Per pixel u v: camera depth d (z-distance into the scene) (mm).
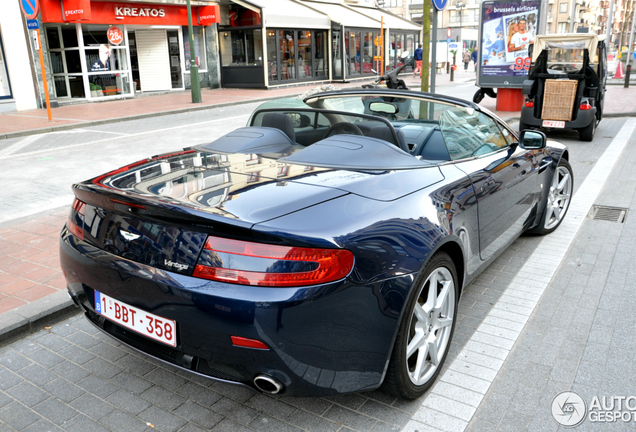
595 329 3098
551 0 85125
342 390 2119
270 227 1897
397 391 2332
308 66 24000
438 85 23859
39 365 2809
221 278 1920
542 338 3012
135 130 12008
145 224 2125
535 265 4082
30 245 4469
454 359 2812
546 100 9812
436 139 3135
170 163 2703
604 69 10500
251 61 21969
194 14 20531
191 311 1971
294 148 2998
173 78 21141
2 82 15297
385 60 28172
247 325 1887
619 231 4832
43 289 3582
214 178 2387
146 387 2607
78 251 2357
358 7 30375
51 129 12094
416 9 73688
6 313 3176
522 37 12992
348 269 1979
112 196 2162
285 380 1984
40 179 7293
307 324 1919
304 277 1897
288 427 2297
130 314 2193
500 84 13609
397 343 2201
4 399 2510
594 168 7484
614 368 2705
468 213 2795
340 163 2568
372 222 2143
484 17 13328
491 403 2447
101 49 17922
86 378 2686
